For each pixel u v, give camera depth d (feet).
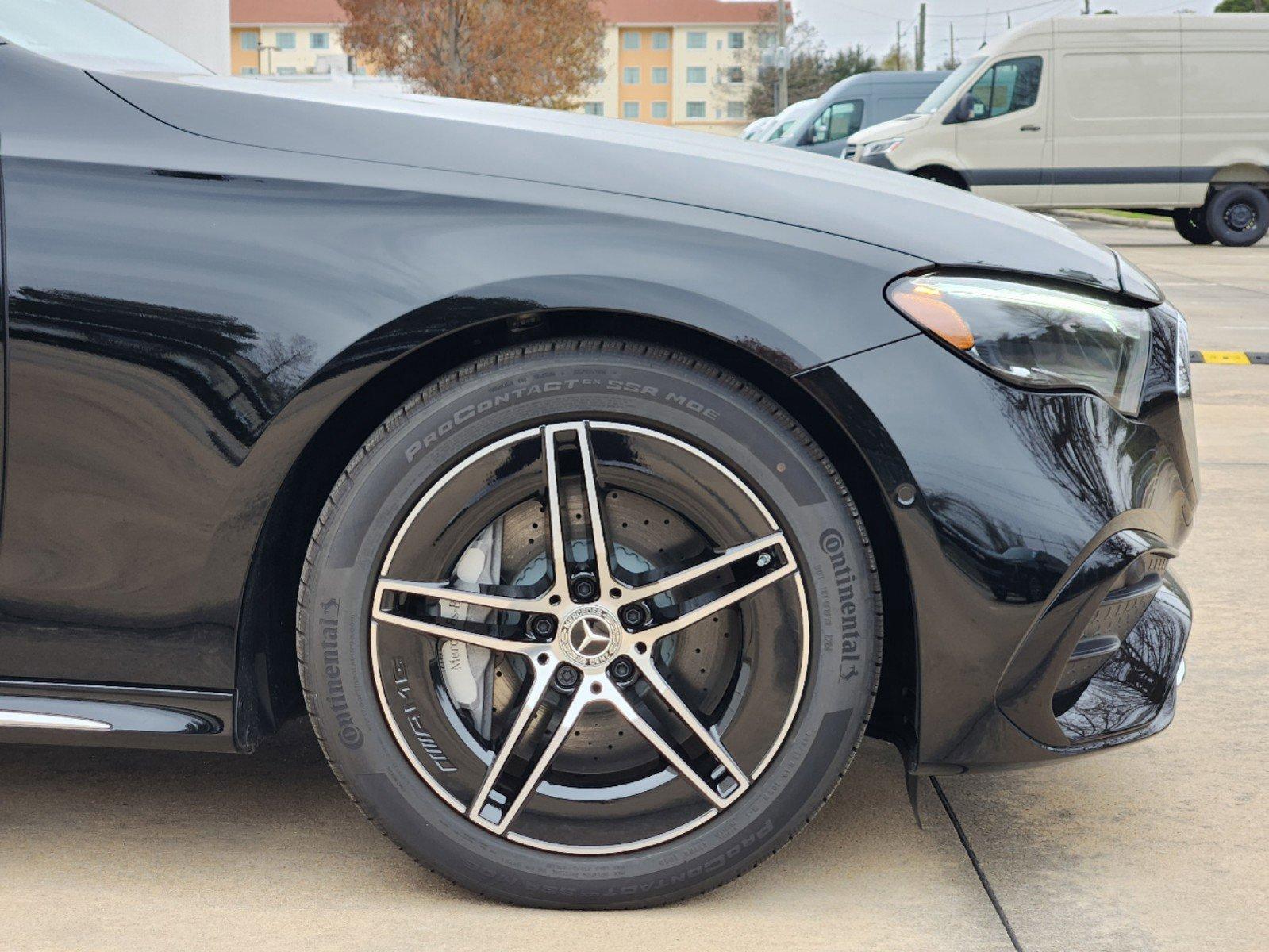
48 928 5.52
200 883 5.95
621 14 305.53
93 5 7.66
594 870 5.61
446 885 5.97
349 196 5.44
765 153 6.57
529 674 5.55
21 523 5.45
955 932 5.62
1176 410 6.02
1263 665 9.05
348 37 115.14
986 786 7.19
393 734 5.52
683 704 5.54
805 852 6.37
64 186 5.42
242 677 5.57
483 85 113.80
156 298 5.33
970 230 5.81
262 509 5.39
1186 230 52.80
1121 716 5.98
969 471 5.34
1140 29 48.16
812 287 5.40
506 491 5.47
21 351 5.34
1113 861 6.33
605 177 5.59
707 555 5.61
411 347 5.30
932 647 5.49
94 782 7.02
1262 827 6.72
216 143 5.55
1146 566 5.83
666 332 5.57
